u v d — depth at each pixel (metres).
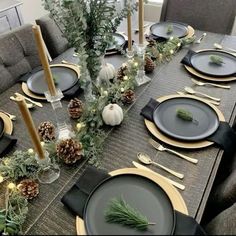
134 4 1.07
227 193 0.84
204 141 0.94
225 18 1.74
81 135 0.94
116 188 0.78
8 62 1.44
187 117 1.01
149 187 0.77
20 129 1.05
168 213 0.71
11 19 2.26
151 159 0.90
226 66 1.30
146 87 1.22
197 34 1.63
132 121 1.05
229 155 0.99
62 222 0.74
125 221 0.69
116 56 1.44
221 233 0.65
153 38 1.55
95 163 0.89
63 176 0.86
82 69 0.93
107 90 1.09
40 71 1.34
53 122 1.06
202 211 0.74
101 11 0.96
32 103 1.17
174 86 1.22
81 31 0.92
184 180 0.82
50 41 1.64
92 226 0.69
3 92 1.30
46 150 0.89
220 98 1.14
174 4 1.86
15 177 0.85
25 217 0.75
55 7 0.90
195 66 1.30
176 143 0.93
